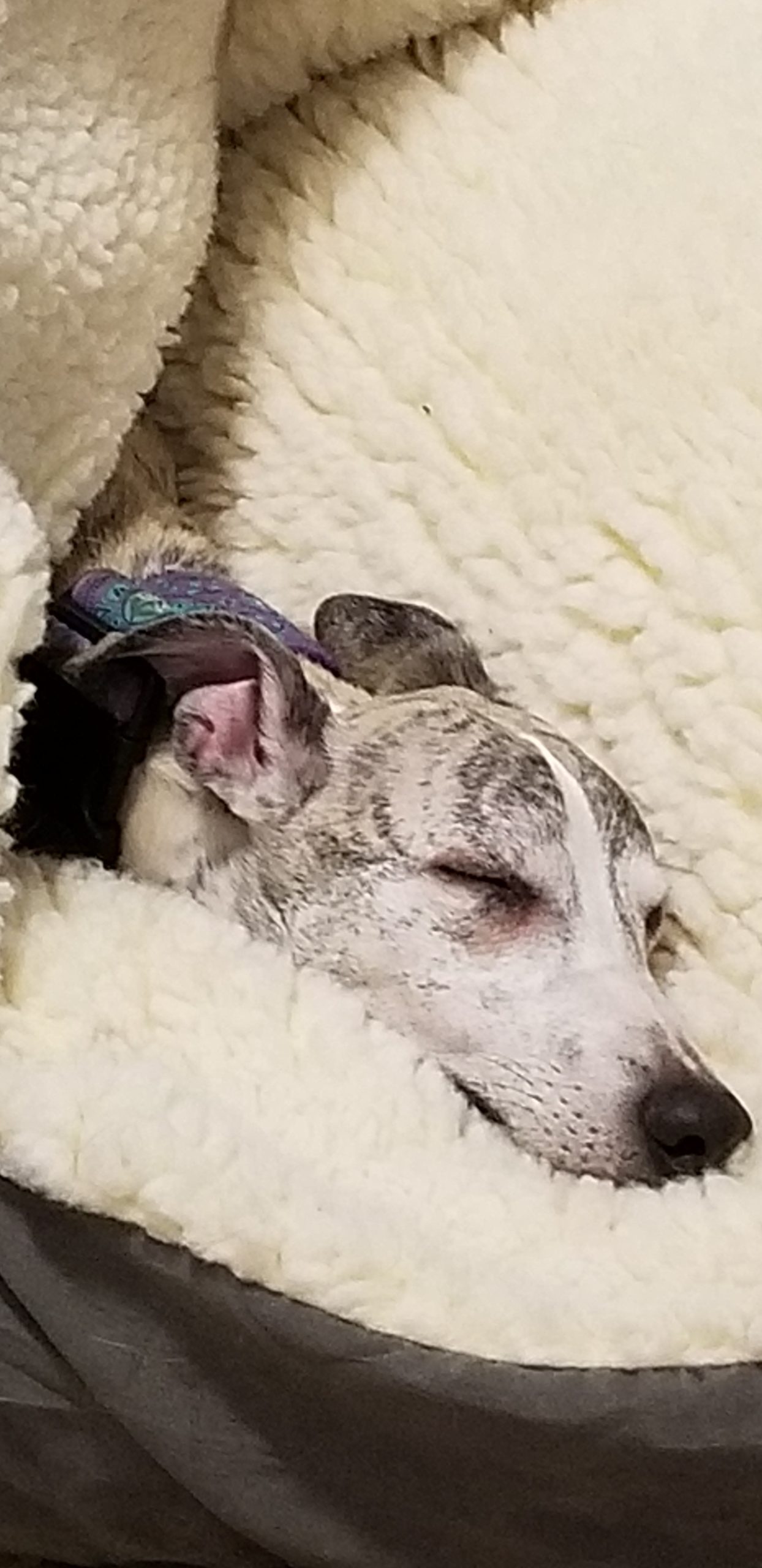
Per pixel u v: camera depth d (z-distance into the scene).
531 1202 0.46
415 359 0.64
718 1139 0.51
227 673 0.56
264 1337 0.42
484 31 0.68
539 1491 0.42
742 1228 0.46
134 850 0.57
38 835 0.54
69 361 0.55
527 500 0.62
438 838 0.55
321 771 0.57
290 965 0.51
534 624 0.62
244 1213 0.41
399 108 0.67
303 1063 0.47
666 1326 0.42
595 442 0.61
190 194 0.59
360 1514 0.44
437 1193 0.45
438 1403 0.41
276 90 0.68
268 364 0.67
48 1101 0.42
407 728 0.57
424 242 0.65
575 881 0.55
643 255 0.62
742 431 0.59
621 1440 0.41
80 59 0.53
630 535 0.60
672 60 0.65
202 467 0.69
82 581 0.60
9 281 0.52
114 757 0.56
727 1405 0.41
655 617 0.60
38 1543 0.49
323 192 0.67
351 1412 0.42
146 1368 0.43
